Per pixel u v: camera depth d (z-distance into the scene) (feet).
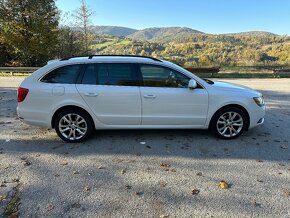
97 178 13.16
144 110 17.46
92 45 120.06
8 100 32.19
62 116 17.39
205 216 10.34
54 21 105.70
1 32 98.27
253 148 17.01
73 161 15.02
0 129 20.49
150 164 14.70
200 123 18.01
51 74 17.37
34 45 101.55
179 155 15.87
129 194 11.79
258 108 18.20
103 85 17.28
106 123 17.65
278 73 70.13
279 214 10.51
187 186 12.49
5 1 96.89
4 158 15.38
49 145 17.33
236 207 10.93
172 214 10.44
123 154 15.97
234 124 18.22
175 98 17.39
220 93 17.67
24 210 10.61
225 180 13.08
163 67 17.39
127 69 17.38
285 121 23.36
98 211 10.60
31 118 17.40
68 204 11.03
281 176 13.53
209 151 16.46
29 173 13.61
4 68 71.00
